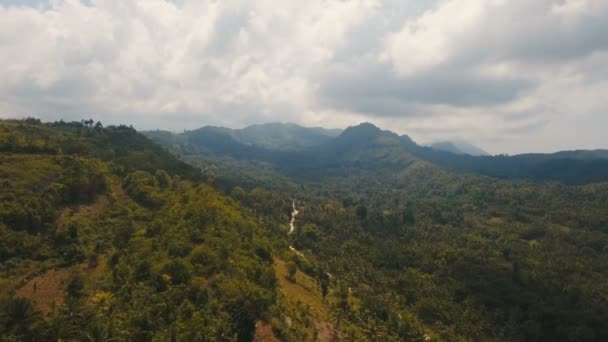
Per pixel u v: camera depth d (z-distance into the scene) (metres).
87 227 132.12
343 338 110.56
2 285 94.75
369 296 160.25
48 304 90.25
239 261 109.75
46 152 178.25
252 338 84.44
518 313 161.38
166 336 70.81
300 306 116.62
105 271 106.31
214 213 140.12
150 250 110.12
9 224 115.25
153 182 187.75
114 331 70.19
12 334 70.44
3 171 140.62
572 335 145.50
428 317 161.88
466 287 184.00
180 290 87.25
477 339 148.50
